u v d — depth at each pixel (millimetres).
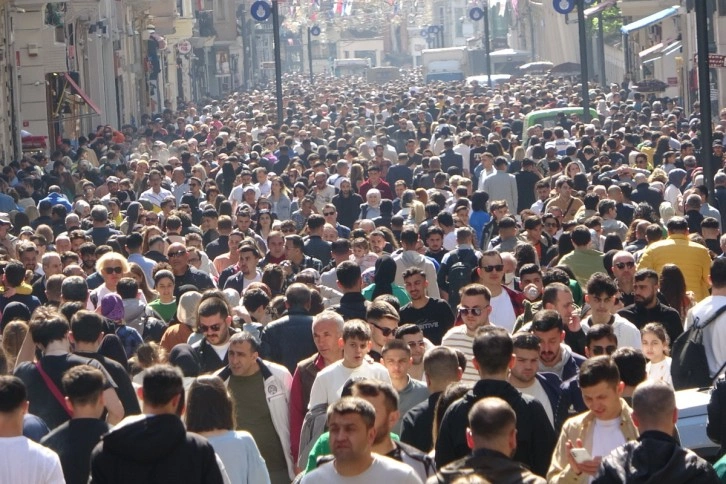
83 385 19438
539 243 41469
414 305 30094
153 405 17281
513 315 30609
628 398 21000
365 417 16859
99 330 22797
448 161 71812
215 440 19203
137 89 165875
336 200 55406
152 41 173625
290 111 126875
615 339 23359
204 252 42406
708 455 21672
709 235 40625
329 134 102250
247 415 23406
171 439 17000
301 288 27703
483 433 16375
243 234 42375
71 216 48062
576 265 35438
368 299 33812
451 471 16062
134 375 25297
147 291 34188
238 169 70250
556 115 93688
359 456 16828
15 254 43156
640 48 167625
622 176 56656
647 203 46938
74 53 117812
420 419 20875
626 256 31078
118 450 16953
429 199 51938
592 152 69000
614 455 16672
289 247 40031
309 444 22094
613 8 177375
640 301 28578
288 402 23844
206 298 26266
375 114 124312
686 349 25328
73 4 113000
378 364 23234
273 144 84438
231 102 167125
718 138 72562
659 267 34500
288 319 27531
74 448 19312
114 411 21594
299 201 56625
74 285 30062
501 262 30516
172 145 94562
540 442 19125
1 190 62875
